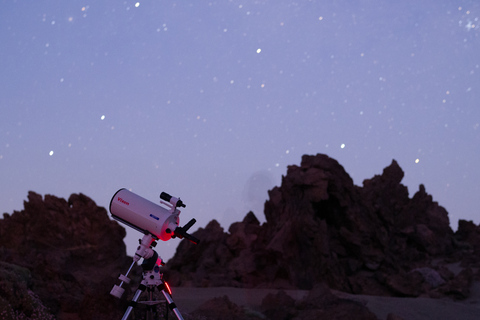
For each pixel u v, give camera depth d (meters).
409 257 23.95
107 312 8.88
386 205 25.52
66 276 13.33
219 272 20.30
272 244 16.86
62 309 9.36
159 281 4.54
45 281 11.91
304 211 19.23
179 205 4.65
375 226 22.22
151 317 4.58
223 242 22.67
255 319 7.84
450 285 18.88
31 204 16.58
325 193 20.08
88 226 16.78
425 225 26.44
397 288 19.16
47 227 16.14
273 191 20.86
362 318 11.55
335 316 11.23
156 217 4.55
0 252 14.05
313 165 21.19
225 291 16.56
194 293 16.11
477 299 17.97
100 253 16.36
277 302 8.15
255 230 22.22
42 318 7.43
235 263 19.81
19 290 7.62
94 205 17.39
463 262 23.92
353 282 19.64
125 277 4.43
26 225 16.20
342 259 20.95
